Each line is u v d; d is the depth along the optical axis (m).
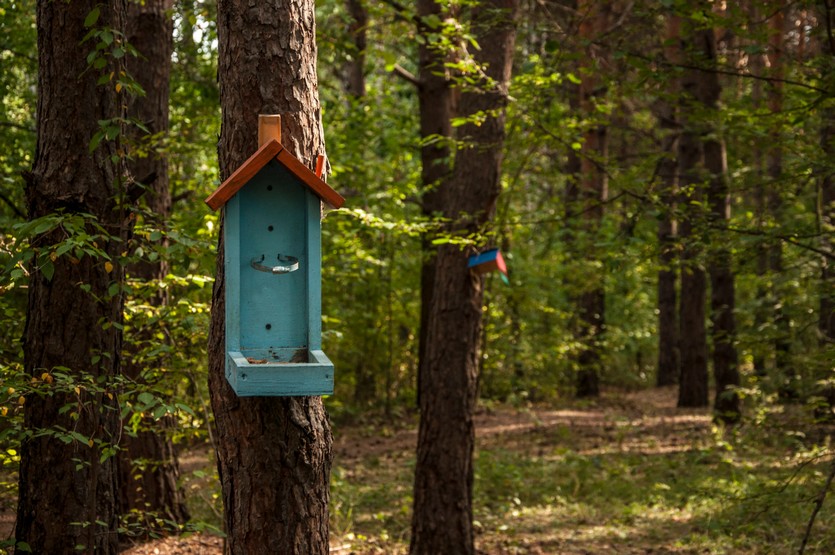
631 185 8.19
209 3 9.99
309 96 4.30
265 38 4.21
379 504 10.37
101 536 5.21
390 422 16.62
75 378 4.68
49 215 4.48
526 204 16.81
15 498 7.51
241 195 3.87
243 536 4.07
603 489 10.79
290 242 3.93
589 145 16.61
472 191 8.34
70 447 5.02
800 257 7.99
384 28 14.94
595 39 7.52
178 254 5.07
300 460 4.11
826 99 6.65
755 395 9.62
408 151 15.48
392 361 18.39
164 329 5.93
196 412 7.03
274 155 3.81
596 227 14.27
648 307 27.27
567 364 20.30
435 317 8.37
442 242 7.79
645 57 6.90
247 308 3.90
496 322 17.97
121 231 5.19
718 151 14.09
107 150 5.12
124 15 5.23
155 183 8.37
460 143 8.15
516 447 13.96
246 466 4.06
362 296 16.47
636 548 8.51
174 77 11.62
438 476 8.20
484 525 9.53
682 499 10.08
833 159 7.07
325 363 3.62
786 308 8.41
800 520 8.69
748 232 7.11
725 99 13.12
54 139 5.03
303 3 4.32
